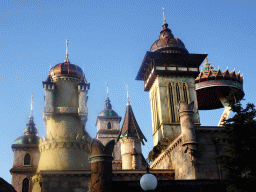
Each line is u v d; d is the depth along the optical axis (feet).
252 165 101.14
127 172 149.38
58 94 161.27
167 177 150.82
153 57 209.46
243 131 104.01
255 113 108.68
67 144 151.74
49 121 156.66
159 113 201.26
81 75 167.53
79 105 157.89
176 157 149.69
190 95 206.90
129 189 114.11
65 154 150.30
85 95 160.86
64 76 163.02
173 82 208.23
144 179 64.08
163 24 232.94
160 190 115.75
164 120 197.47
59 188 137.59
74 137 154.20
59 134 153.58
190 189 118.01
